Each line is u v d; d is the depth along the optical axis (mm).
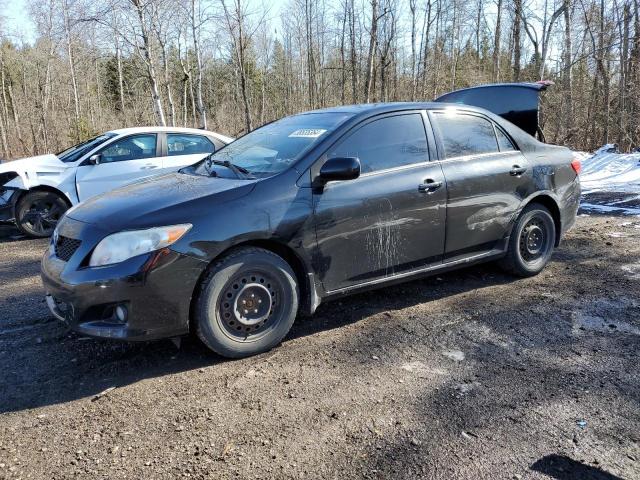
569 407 2719
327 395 2871
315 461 2314
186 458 2348
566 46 21297
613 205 8273
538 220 4754
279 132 4129
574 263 5270
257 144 4082
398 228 3795
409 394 2869
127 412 2727
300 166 3463
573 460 2299
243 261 3188
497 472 2223
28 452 2398
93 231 3082
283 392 2906
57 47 24969
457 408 2725
